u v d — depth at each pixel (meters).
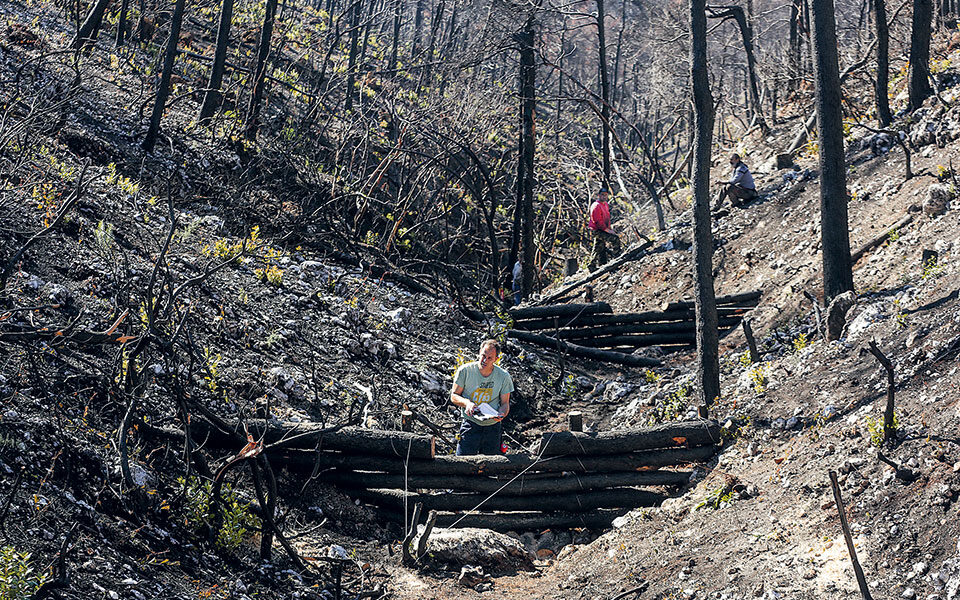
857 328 8.41
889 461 5.73
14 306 6.88
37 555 4.39
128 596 4.50
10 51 14.26
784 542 5.71
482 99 21.00
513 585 6.11
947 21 21.30
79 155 11.94
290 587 5.49
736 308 12.69
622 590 5.80
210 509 5.85
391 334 10.39
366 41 31.00
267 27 16.23
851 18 35.38
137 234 9.65
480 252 18.95
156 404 6.82
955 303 7.69
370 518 6.99
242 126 15.74
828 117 9.88
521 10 16.83
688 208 19.89
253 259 10.57
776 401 7.76
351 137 17.44
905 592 4.85
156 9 21.83
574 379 11.16
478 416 7.29
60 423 5.69
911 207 12.29
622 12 47.78
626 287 15.02
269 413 7.33
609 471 7.36
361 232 14.62
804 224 13.85
